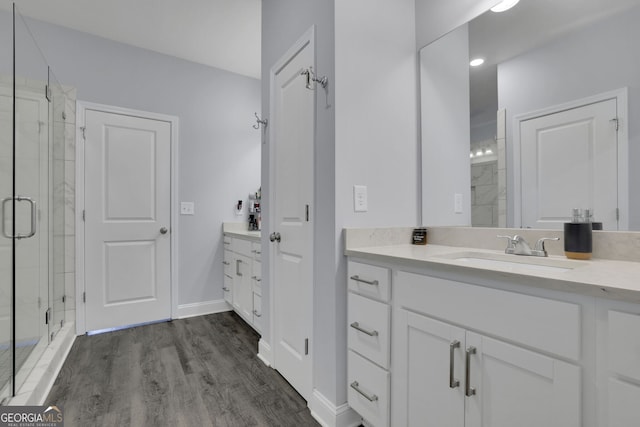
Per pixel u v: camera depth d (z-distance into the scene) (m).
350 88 1.49
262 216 2.15
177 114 3.00
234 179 3.30
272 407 1.59
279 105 1.96
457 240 1.58
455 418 0.99
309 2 1.65
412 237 1.67
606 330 0.69
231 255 2.98
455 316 0.99
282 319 1.89
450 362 0.98
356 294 1.39
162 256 2.91
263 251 2.12
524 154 1.35
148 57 2.87
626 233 1.06
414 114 1.74
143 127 2.83
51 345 2.06
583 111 1.18
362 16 1.55
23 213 1.70
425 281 1.08
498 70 1.44
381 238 1.55
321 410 1.48
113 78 2.70
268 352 2.03
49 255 2.08
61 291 2.37
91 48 2.62
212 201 3.18
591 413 0.71
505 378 0.86
